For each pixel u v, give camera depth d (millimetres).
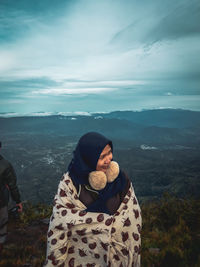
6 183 3461
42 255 3590
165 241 3830
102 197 1383
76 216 1374
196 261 2783
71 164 1488
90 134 1415
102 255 1378
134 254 1420
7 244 4020
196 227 4473
